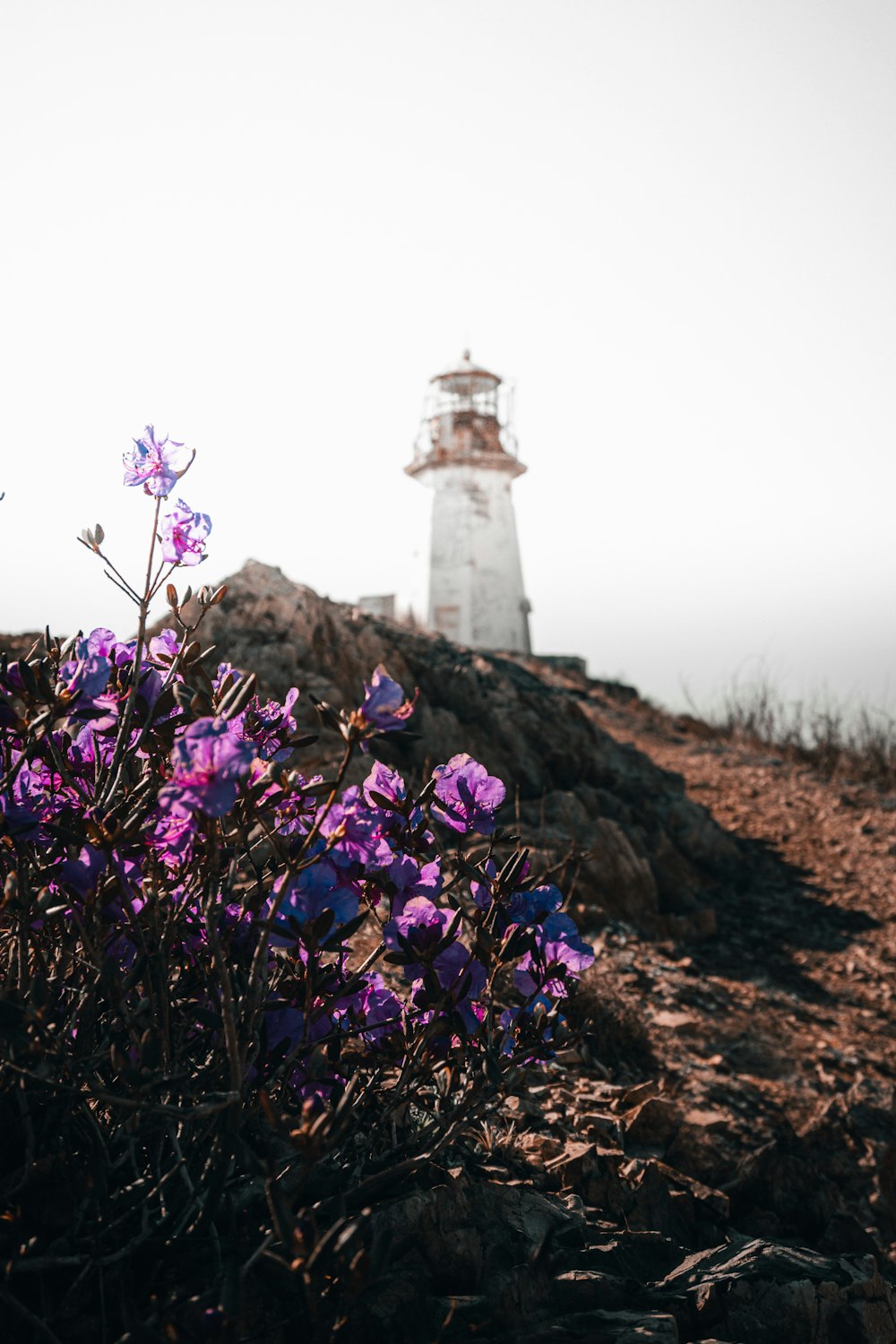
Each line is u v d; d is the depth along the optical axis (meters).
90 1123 1.63
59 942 1.88
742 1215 3.51
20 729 1.59
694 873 8.83
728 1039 5.07
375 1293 1.84
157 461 1.89
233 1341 1.43
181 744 1.44
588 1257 2.32
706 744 14.88
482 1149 2.83
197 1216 1.73
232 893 1.98
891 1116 4.50
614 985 5.24
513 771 8.63
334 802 1.72
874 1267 2.68
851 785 12.73
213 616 7.90
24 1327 1.55
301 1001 1.83
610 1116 3.64
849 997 6.38
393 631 9.91
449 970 1.91
